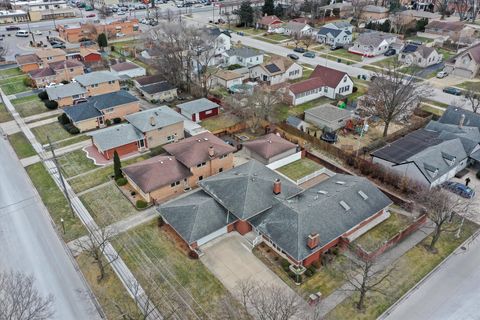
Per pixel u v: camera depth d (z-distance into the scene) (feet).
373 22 418.10
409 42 349.00
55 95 223.92
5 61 310.24
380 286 111.55
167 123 185.26
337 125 202.49
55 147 185.78
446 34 386.32
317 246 115.34
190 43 250.57
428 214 136.36
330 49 349.20
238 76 261.24
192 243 120.98
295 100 231.91
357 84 266.77
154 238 129.59
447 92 249.14
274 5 469.98
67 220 138.62
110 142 174.70
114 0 534.37
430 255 123.03
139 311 104.73
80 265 120.06
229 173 143.95
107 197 150.41
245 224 129.08
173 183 149.48
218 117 216.95
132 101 213.05
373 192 136.36
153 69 287.48
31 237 131.64
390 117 184.14
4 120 213.25
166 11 482.28
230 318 100.63
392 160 160.56
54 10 464.65
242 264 119.03
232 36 396.16
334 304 106.01
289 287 110.93
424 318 102.58
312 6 452.35
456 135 173.78
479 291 110.63
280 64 272.72
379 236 130.41
